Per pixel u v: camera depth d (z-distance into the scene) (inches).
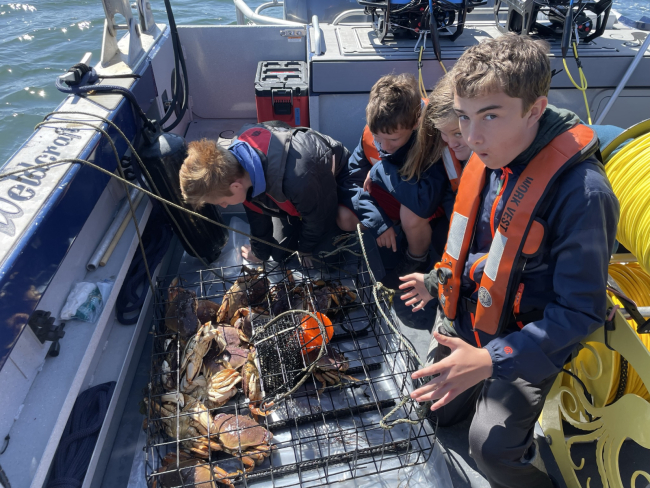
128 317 89.6
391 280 103.7
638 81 115.1
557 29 117.5
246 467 71.2
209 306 90.5
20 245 58.3
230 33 134.4
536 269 56.2
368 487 71.3
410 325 97.0
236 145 81.4
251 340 81.6
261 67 131.8
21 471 56.6
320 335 78.2
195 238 101.4
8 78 280.2
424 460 74.2
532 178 51.3
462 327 72.1
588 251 48.7
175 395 74.5
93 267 81.5
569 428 78.4
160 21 350.0
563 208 50.1
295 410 78.7
